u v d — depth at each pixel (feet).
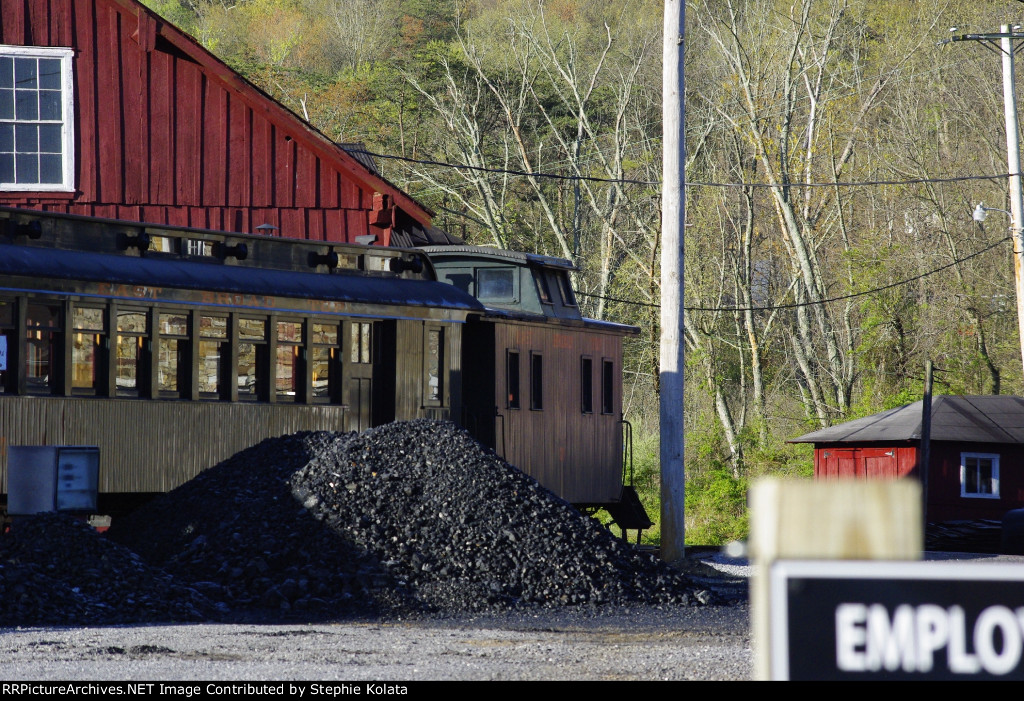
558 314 161.07
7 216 103.04
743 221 303.68
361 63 384.27
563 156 327.26
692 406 314.55
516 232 318.86
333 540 93.61
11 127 143.23
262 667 56.65
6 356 96.73
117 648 61.67
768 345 296.51
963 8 282.15
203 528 96.43
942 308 268.41
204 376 112.37
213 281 113.09
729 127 292.61
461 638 72.69
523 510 101.45
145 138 149.48
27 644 62.59
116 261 107.14
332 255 130.11
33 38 144.36
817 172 290.15
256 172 155.84
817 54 289.53
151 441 106.22
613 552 101.60
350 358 126.62
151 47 148.87
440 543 95.91
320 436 108.58
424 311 132.77
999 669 9.89
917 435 196.03
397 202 161.68
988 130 273.75
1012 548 166.81
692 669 57.67
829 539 10.04
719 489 245.24
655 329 285.02
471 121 307.58
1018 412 203.62
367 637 71.56
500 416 142.10
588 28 354.54
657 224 290.35
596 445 163.94
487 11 370.32
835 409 277.03
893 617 9.96
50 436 98.78
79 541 83.97
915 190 275.18
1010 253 268.62
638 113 320.09
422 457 104.17
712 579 124.57
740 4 308.40
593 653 64.59
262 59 426.92
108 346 104.17
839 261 294.66
